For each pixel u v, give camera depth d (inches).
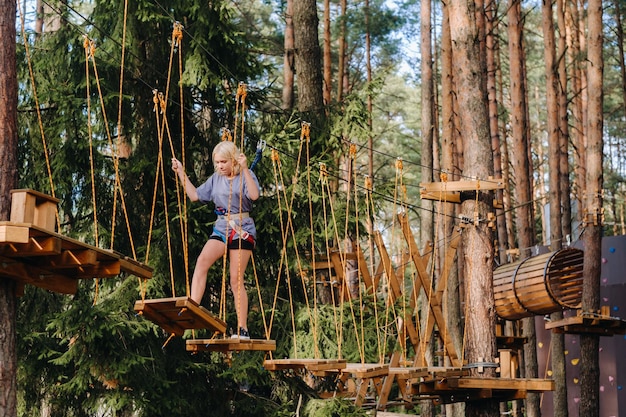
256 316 550.0
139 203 543.2
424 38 797.2
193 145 552.7
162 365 506.9
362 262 571.5
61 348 513.0
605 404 757.9
